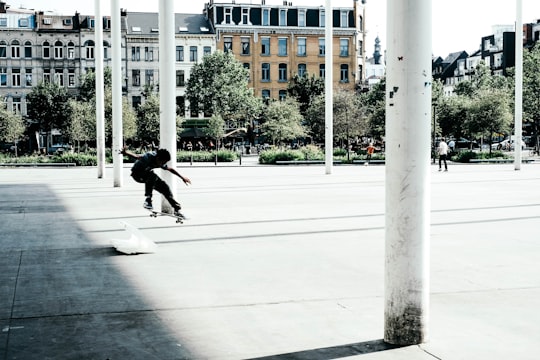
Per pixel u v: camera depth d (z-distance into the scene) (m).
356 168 38.16
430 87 4.96
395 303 5.16
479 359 4.83
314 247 10.08
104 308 6.36
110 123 54.38
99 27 24.95
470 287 7.27
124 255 9.34
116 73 22.41
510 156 47.91
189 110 77.25
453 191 20.89
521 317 6.01
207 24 83.88
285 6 84.12
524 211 15.00
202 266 8.52
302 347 5.14
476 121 48.38
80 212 14.98
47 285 7.39
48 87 70.62
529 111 60.69
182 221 11.91
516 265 8.55
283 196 19.41
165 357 4.92
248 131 70.62
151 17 81.31
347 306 6.44
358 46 87.12
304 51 84.94
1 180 27.34
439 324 5.77
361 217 14.02
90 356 4.94
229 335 5.48
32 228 12.27
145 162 11.50
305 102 77.00
